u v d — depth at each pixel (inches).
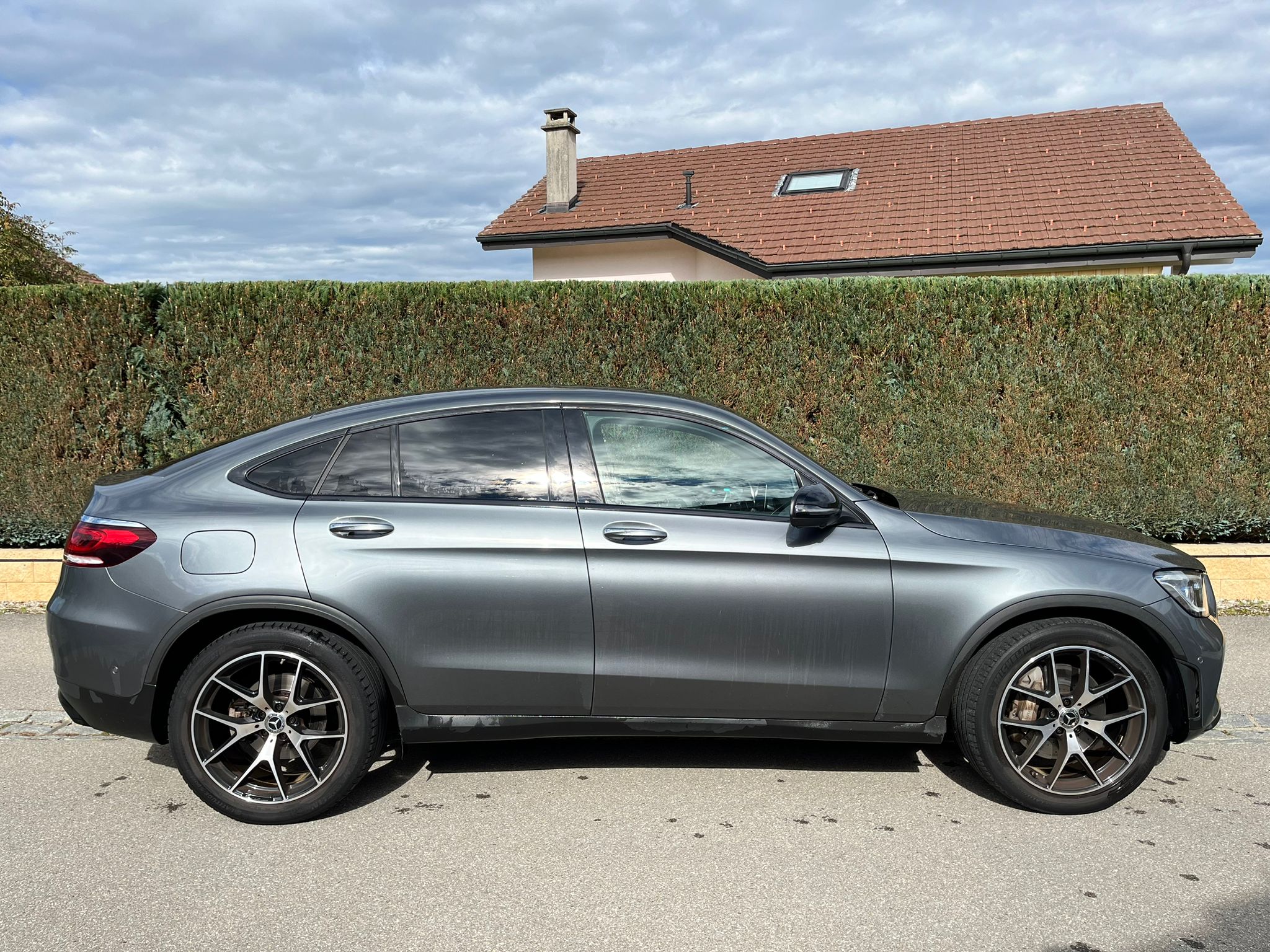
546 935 108.7
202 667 136.6
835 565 141.3
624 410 148.9
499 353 283.4
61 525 283.9
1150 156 566.3
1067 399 273.7
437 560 139.4
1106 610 143.9
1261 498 272.2
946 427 277.4
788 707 144.2
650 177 700.7
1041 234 509.0
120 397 279.9
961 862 126.7
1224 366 268.5
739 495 145.4
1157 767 162.1
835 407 280.5
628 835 135.0
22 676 213.6
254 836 134.9
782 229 581.6
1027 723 141.9
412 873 123.9
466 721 143.6
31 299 277.4
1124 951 105.5
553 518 142.0
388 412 148.9
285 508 141.3
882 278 276.8
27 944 106.7
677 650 141.8
